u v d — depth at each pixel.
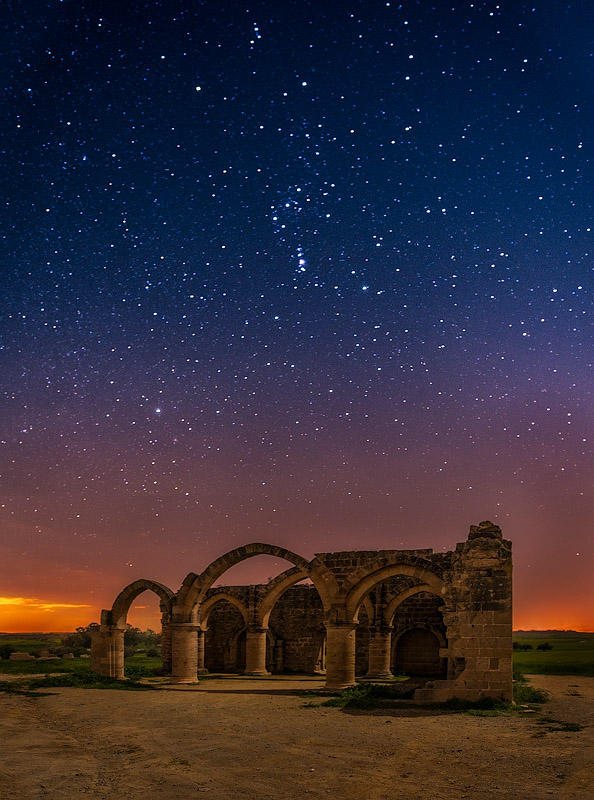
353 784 12.92
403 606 45.28
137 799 11.88
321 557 33.84
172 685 34.72
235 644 47.50
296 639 45.81
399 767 14.39
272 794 12.22
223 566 35.47
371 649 41.25
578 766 14.25
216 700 27.61
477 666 24.56
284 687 33.78
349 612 32.19
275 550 34.31
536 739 17.69
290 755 15.73
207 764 14.75
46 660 55.22
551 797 11.84
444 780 13.20
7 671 44.41
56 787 12.73
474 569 25.16
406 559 31.19
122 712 23.92
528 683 36.50
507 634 24.45
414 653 44.81
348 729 19.55
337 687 31.47
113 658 37.69
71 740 18.08
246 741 17.61
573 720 21.25
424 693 24.84
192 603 35.94
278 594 43.50
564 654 65.75
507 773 13.72
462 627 24.91
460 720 21.25
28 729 20.09
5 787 12.73
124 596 38.66
